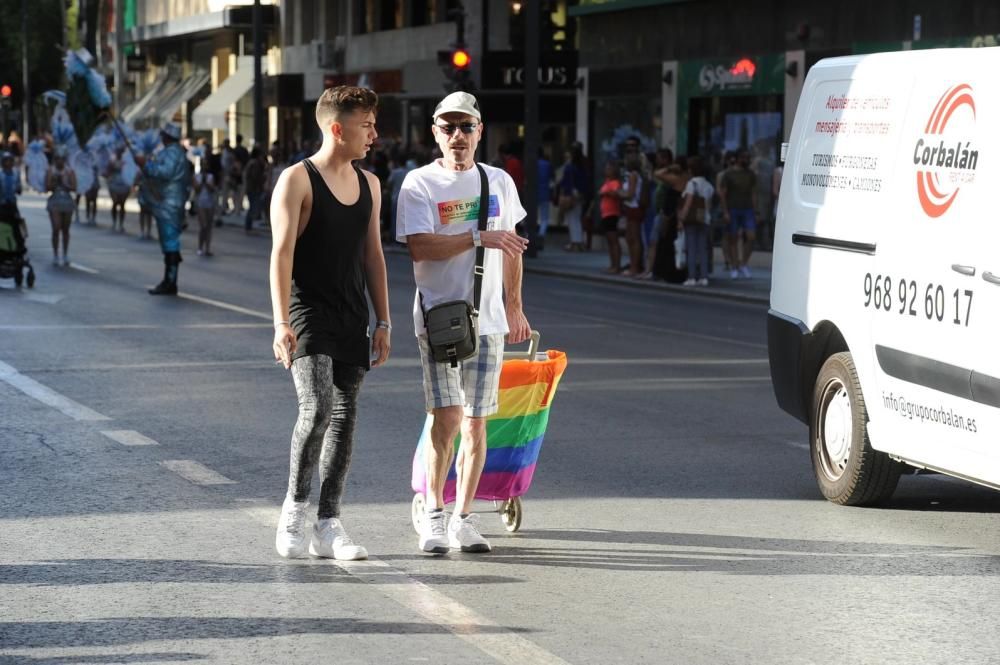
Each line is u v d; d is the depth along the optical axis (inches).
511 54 3791.8
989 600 595.8
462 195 645.9
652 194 2445.9
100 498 765.9
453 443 666.2
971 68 711.1
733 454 914.7
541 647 524.7
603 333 1614.2
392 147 3250.5
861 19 2469.2
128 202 4635.8
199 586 601.0
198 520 719.1
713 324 1747.0
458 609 571.5
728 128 2807.6
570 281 2379.4
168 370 1246.3
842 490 775.1
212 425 986.1
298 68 5172.2
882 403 750.5
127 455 882.1
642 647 526.9
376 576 619.5
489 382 653.3
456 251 642.8
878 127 775.1
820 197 820.6
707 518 741.3
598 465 870.4
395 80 4362.7
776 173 2522.1
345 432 646.5
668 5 2952.8
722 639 538.3
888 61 780.6
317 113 633.0
